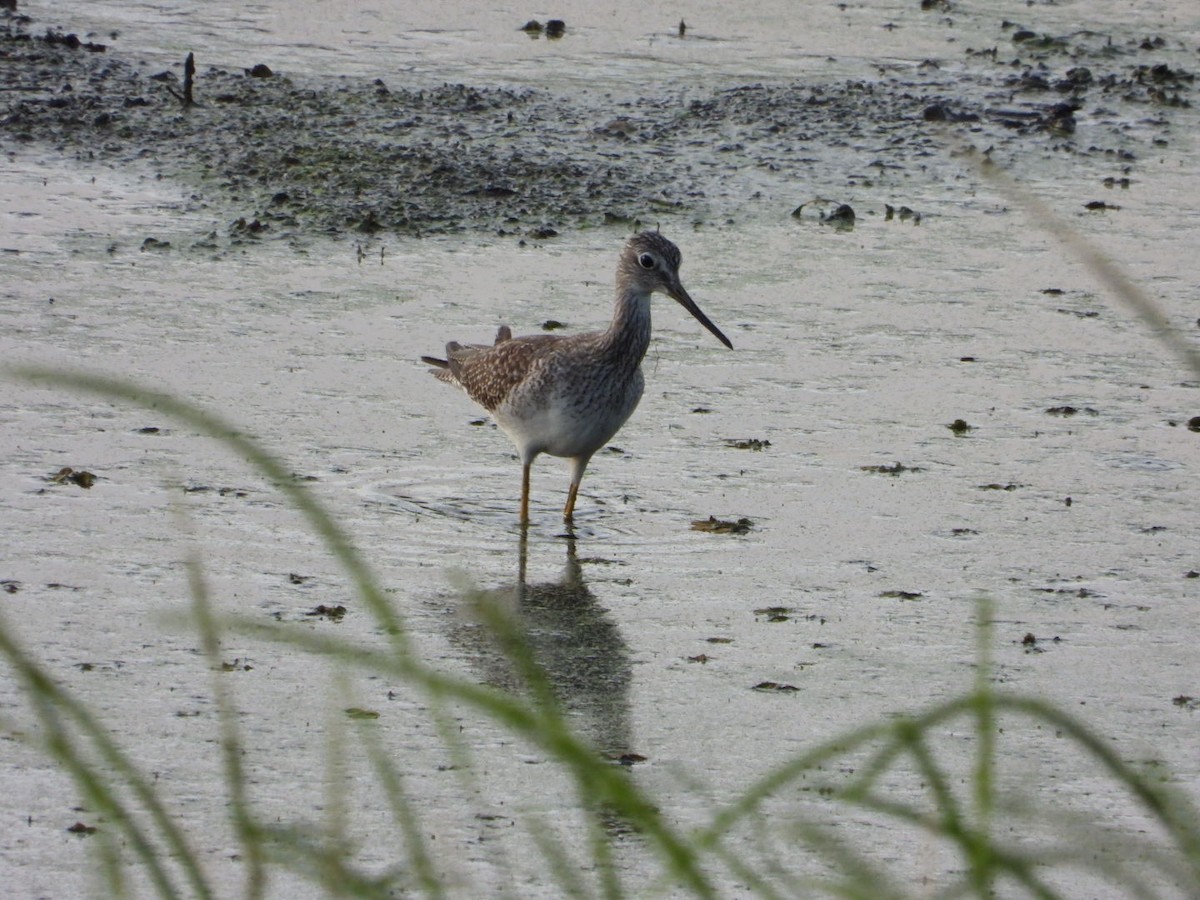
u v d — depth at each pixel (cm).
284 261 1892
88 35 2623
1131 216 2122
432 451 1491
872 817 983
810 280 1909
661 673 1147
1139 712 1105
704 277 1908
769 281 1905
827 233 2052
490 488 1435
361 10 2845
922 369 1691
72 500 1352
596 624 1212
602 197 2123
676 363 1697
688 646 1186
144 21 2722
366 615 1206
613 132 2333
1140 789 668
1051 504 1412
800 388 1642
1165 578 1290
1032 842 959
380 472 1444
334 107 2361
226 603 1212
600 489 1438
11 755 1018
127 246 1903
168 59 2534
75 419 1498
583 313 1783
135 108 2317
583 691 1120
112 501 1355
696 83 2558
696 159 2267
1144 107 2534
